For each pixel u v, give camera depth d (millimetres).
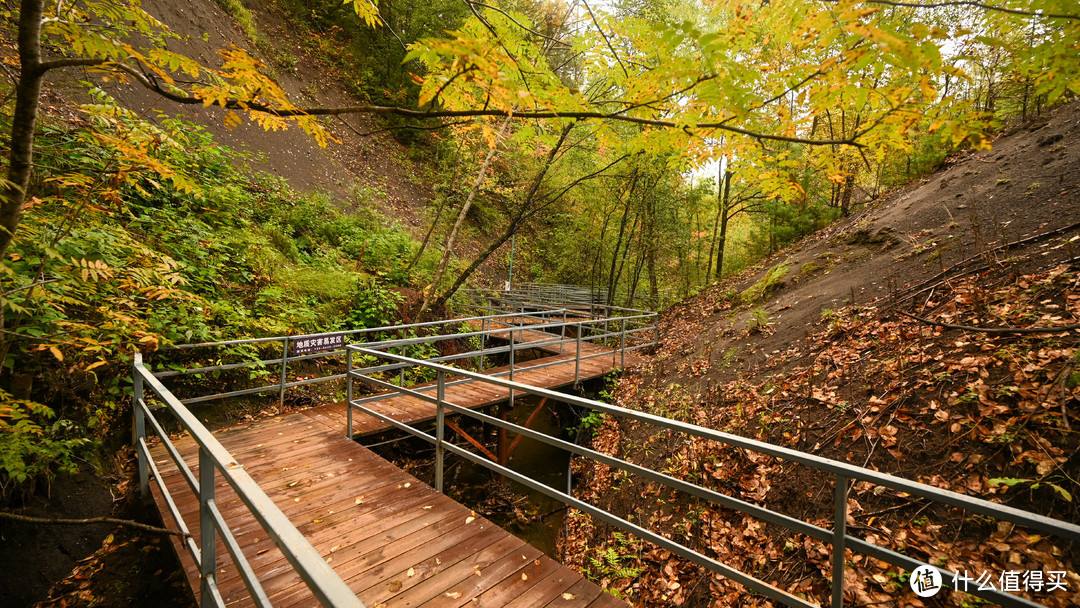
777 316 7543
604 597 2457
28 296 2854
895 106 1701
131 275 3477
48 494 3422
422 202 15812
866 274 7082
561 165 13266
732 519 3934
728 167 2324
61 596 3084
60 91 6656
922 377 4047
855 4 1471
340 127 15000
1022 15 1453
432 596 2430
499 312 13062
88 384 4094
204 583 1772
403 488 3611
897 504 3262
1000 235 5703
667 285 16859
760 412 4941
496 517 5617
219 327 5586
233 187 7570
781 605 3090
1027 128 8609
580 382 7871
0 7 4559
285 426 5059
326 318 7141
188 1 11742
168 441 2697
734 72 1555
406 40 15938
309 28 16906
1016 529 2783
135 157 2691
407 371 7621
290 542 1087
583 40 2254
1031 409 3197
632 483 5152
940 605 2646
